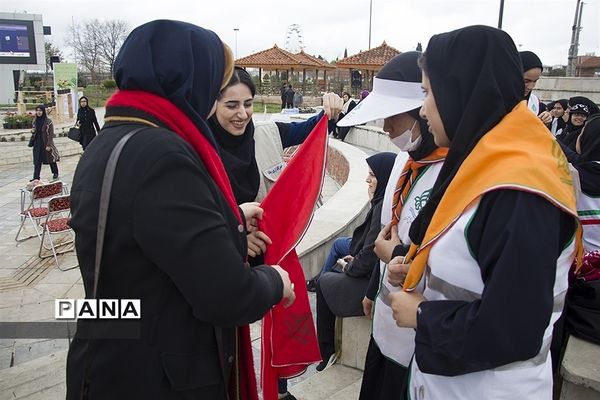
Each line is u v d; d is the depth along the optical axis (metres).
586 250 2.36
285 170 2.05
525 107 1.20
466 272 1.13
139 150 1.09
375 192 2.81
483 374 1.15
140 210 1.05
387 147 13.97
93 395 1.17
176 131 1.20
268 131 2.70
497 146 1.13
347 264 2.83
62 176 12.03
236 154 2.31
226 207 1.25
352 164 8.83
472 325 1.05
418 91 1.69
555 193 1.04
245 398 1.46
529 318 1.01
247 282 1.13
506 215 1.04
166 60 1.19
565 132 6.34
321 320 3.13
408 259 1.38
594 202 2.32
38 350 3.67
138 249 1.10
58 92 22.25
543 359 1.17
